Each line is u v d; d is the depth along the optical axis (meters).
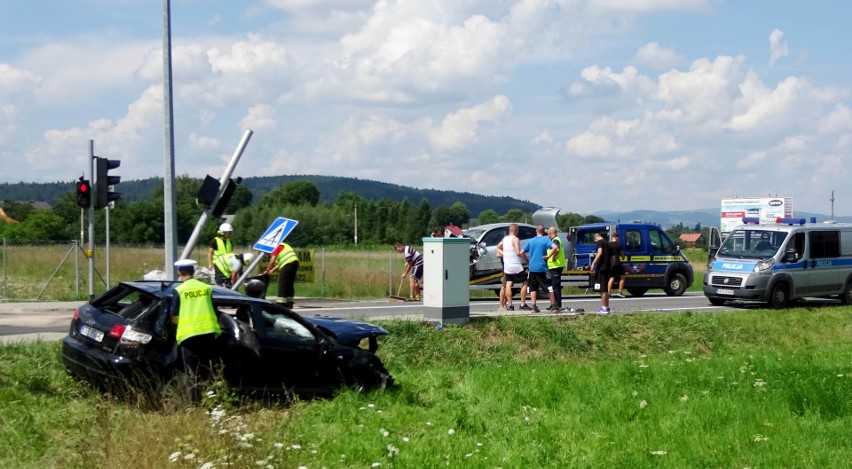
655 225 28.97
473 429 10.16
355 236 91.94
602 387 12.86
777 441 9.41
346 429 9.79
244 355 11.07
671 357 18.11
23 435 8.68
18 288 27.33
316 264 32.34
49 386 11.03
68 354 10.86
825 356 17.34
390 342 16.33
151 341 10.26
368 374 12.19
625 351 18.92
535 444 9.36
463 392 12.46
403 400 11.70
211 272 19.11
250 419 9.52
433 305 17.58
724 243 26.12
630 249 28.22
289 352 11.47
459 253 17.64
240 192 124.75
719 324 21.23
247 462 7.75
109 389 10.25
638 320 20.36
